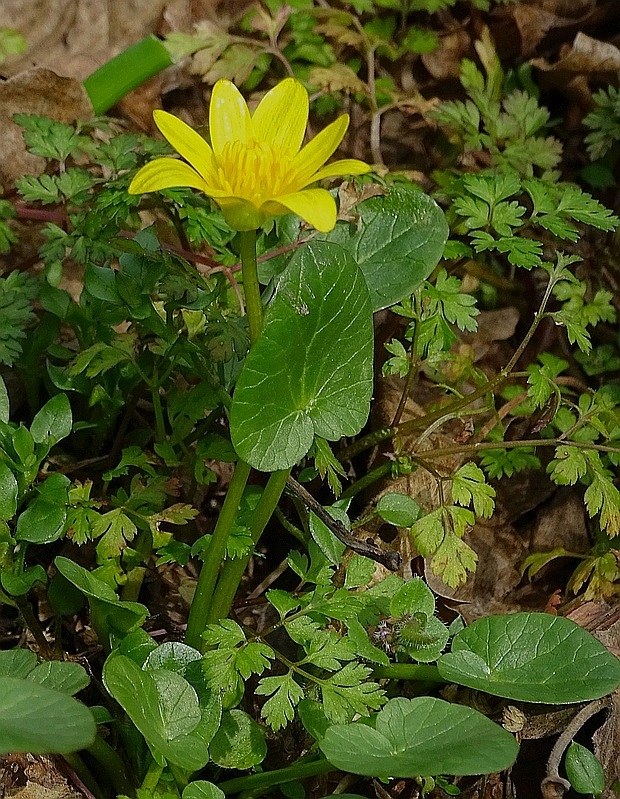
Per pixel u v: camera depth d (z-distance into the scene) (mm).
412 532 324
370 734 263
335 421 277
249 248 269
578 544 374
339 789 307
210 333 306
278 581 352
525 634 292
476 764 250
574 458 339
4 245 361
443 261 388
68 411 301
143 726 258
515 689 283
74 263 389
